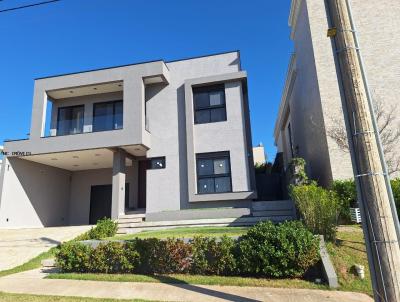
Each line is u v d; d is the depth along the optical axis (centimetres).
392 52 1266
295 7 1622
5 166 1622
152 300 590
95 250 833
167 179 1524
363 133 446
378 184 429
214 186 1463
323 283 668
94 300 589
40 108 1633
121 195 1527
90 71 1611
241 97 1511
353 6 1328
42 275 837
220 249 752
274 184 1917
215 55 1599
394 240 413
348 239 830
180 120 1572
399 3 1310
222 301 579
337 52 485
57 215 1912
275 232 730
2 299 603
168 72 1630
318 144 1356
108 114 1681
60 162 1809
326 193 923
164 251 793
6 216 1588
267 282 687
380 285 410
